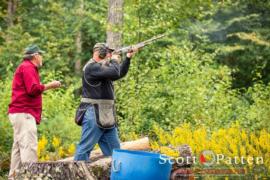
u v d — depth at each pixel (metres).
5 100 20.41
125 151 12.68
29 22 37.94
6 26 38.34
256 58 31.52
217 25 32.50
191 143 15.38
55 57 35.44
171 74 21.33
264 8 32.75
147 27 22.59
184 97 20.66
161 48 23.77
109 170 13.87
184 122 19.72
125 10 23.16
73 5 38.72
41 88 14.79
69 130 20.12
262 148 15.35
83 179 12.31
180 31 25.41
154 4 22.64
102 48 13.82
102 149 14.13
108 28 22.44
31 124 14.92
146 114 20.50
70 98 23.20
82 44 39.28
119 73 13.66
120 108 20.95
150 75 21.33
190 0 24.23
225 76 22.81
